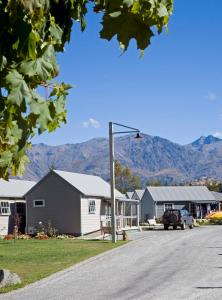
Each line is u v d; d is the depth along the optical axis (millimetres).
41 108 2305
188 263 20688
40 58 2359
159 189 80062
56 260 22391
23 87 2229
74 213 41031
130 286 15141
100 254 25062
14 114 2266
